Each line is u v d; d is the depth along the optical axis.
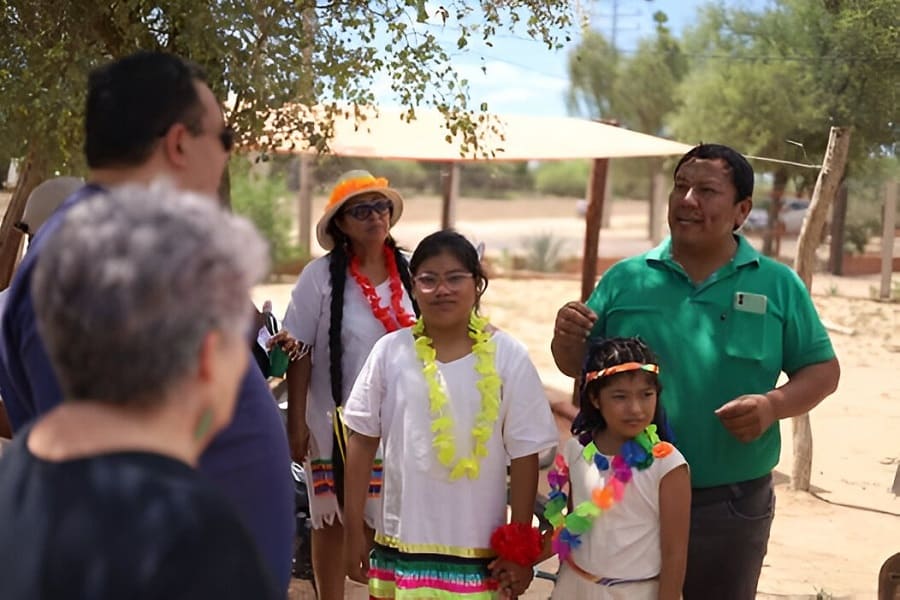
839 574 6.13
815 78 14.23
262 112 5.03
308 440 4.39
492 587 3.38
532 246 23.25
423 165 43.97
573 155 9.28
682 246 3.48
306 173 22.08
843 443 9.38
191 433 1.45
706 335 3.42
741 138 16.27
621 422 3.29
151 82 2.22
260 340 4.21
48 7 4.93
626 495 3.28
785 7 15.57
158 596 1.28
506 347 3.45
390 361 3.49
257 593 1.35
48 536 1.32
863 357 13.30
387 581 3.45
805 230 8.05
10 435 3.75
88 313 1.33
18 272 2.12
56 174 6.02
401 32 5.09
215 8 4.58
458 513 3.35
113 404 1.39
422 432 3.36
